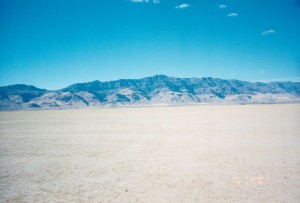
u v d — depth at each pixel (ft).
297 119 114.32
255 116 138.10
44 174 38.37
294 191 29.25
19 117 201.87
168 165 41.27
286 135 68.49
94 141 67.72
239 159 43.88
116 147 58.29
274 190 29.63
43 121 146.61
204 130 83.61
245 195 28.35
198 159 44.62
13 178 36.65
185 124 105.81
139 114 202.49
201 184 31.99
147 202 27.27
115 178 35.55
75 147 59.62
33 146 62.13
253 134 71.72
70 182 34.42
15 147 61.21
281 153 47.85
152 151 52.70
